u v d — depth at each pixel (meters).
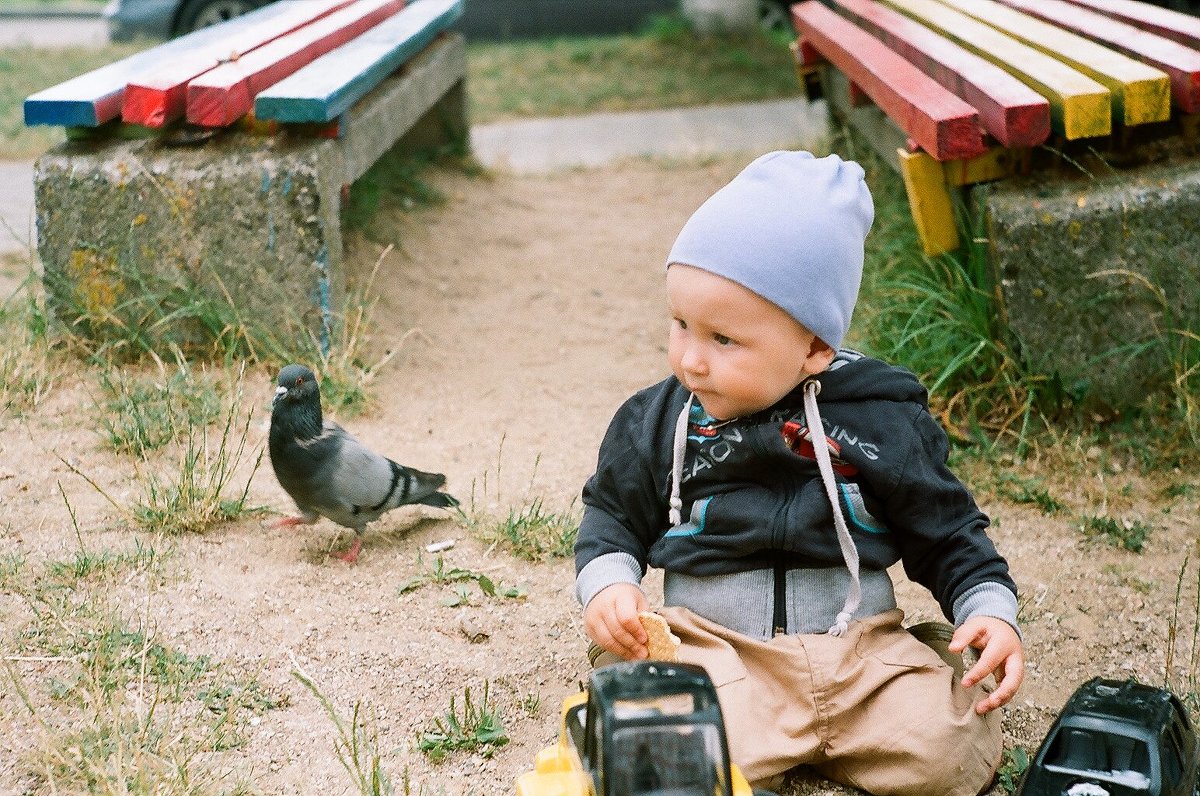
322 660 3.37
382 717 3.14
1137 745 2.48
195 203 5.15
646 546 3.12
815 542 2.86
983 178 4.79
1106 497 4.31
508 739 3.06
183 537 3.99
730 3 15.04
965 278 4.88
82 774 2.79
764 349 2.72
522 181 9.02
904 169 4.96
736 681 2.79
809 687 2.79
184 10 15.51
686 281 2.73
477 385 5.45
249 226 5.17
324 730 3.08
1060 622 3.64
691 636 2.90
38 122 5.15
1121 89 4.46
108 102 5.24
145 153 5.25
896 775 2.78
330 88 5.23
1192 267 4.60
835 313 2.75
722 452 2.89
